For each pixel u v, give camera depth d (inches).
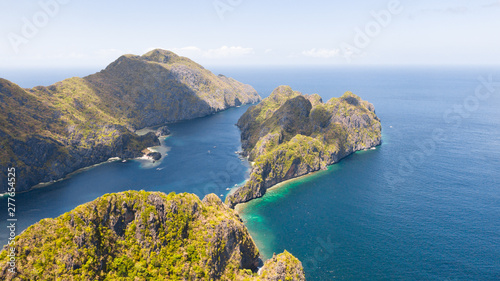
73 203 6254.9
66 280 3149.6
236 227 4269.2
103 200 3747.5
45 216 5693.9
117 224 3747.5
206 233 3988.7
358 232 5083.7
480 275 3986.2
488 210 5590.6
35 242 3233.3
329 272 4170.8
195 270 3646.7
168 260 3683.6
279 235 5142.7
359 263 4318.4
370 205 5979.3
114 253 3597.4
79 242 3390.7
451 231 4975.4
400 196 6304.1
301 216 5713.6
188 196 4301.2
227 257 4057.6
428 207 5787.4
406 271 4119.1
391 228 5137.8
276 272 3789.4
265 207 6151.6
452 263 4229.8
